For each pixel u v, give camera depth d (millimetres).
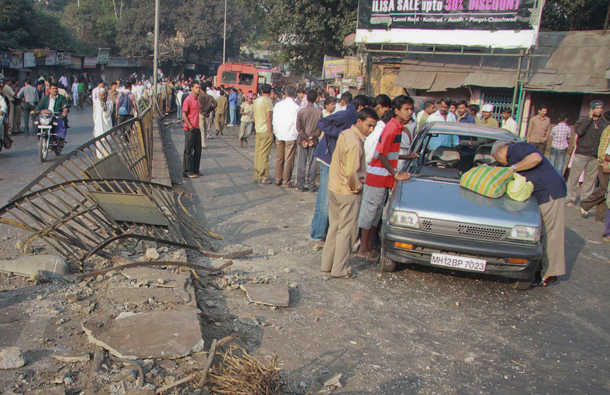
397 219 5461
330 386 3463
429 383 3646
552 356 4223
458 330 4559
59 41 44781
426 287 5516
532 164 5652
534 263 5254
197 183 10141
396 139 5855
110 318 3869
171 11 62375
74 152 6465
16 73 32469
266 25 30047
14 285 4457
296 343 4031
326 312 4676
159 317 3789
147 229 5852
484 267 5254
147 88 25031
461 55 18500
